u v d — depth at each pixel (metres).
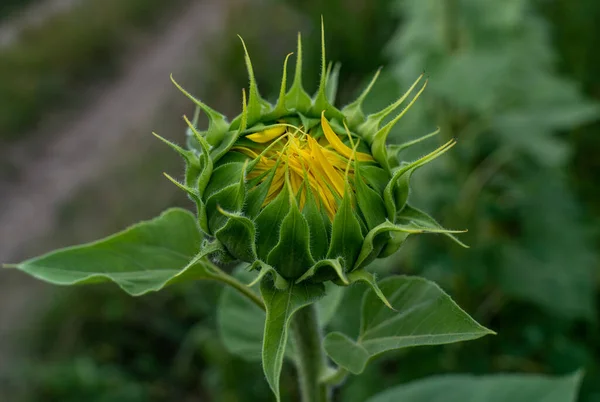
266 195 0.37
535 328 0.76
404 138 0.74
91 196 1.33
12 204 1.38
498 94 0.75
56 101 1.75
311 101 0.39
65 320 0.99
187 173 0.38
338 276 0.36
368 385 0.72
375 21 1.18
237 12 1.54
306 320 0.42
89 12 2.09
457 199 0.75
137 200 1.28
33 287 1.13
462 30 0.75
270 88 1.24
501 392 0.45
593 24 1.06
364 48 1.15
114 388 0.88
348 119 0.39
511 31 0.75
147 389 0.89
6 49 1.89
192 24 2.05
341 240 0.36
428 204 0.74
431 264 0.75
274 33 1.45
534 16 0.92
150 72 1.83
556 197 0.79
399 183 0.38
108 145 1.52
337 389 0.76
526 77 0.79
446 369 0.73
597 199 0.91
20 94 1.72
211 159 0.38
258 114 0.38
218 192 0.37
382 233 0.37
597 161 0.95
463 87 0.67
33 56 1.87
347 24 1.17
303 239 0.36
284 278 0.36
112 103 1.72
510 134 0.76
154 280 0.41
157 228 0.42
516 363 0.74
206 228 0.37
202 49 1.65
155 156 1.40
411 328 0.38
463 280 0.75
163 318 0.97
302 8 1.39
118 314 0.97
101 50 1.95
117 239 0.41
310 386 0.43
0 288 1.15
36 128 1.64
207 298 0.92
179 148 0.38
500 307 0.79
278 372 0.34
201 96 1.42
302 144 0.38
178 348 0.96
